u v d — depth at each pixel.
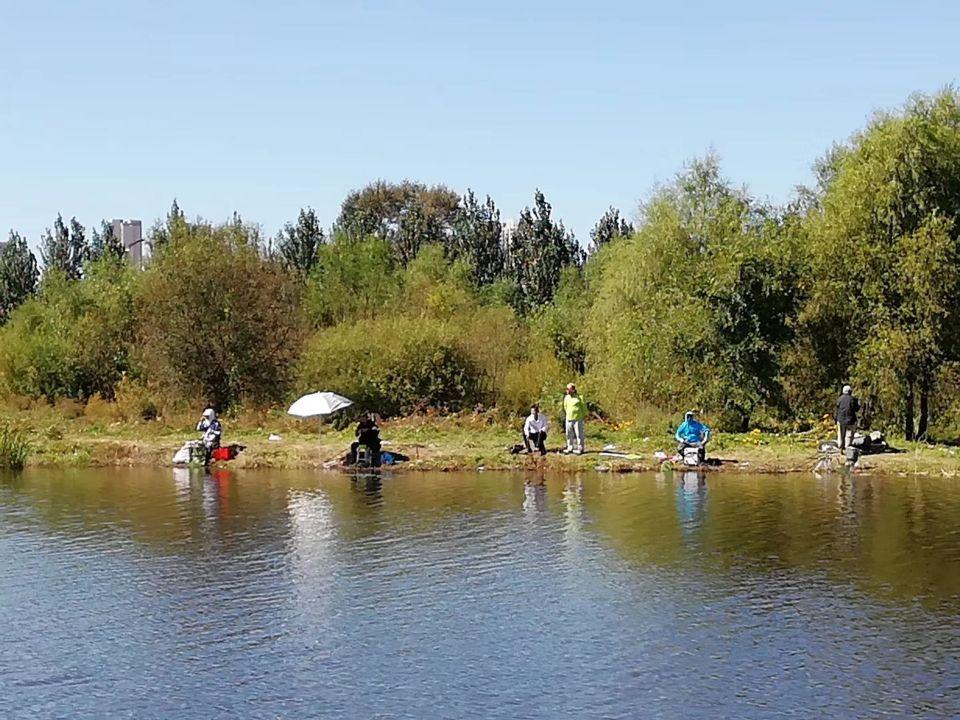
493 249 83.12
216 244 49.03
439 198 108.69
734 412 40.88
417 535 22.95
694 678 14.20
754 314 40.78
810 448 35.38
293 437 40.12
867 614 16.89
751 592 18.22
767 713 13.02
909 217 38.69
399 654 15.24
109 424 44.69
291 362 47.28
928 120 39.03
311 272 71.12
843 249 39.06
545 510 25.86
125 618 17.06
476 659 15.00
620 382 42.53
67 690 14.05
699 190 44.44
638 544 21.89
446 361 46.19
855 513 25.14
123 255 67.75
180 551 21.58
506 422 43.00
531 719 12.91
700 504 26.59
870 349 37.91
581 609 17.33
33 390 52.22
